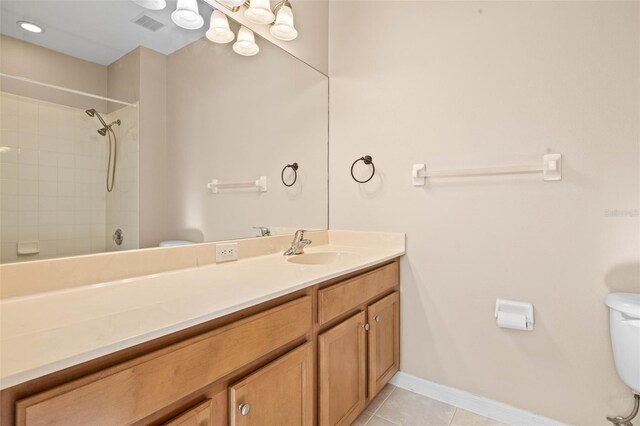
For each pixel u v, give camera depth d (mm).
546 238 1463
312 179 2027
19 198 930
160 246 1263
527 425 1500
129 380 662
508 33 1552
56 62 1008
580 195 1389
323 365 1215
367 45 1990
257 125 1679
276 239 1781
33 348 594
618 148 1318
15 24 929
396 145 1874
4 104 909
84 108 1066
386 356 1701
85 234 1061
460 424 1534
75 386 588
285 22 1622
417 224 1807
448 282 1715
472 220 1642
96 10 1103
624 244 1308
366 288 1519
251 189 1656
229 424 883
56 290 973
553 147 1444
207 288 1020
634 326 1157
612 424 1337
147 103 1234
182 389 755
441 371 1738
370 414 1606
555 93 1442
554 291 1447
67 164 1026
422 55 1791
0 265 884
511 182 1541
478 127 1624
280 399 1034
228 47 1540
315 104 2051
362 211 2004
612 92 1330
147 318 750
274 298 996
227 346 863
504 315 1500
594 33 1363
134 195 1193
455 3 1694
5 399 529
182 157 1352
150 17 1249
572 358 1410
